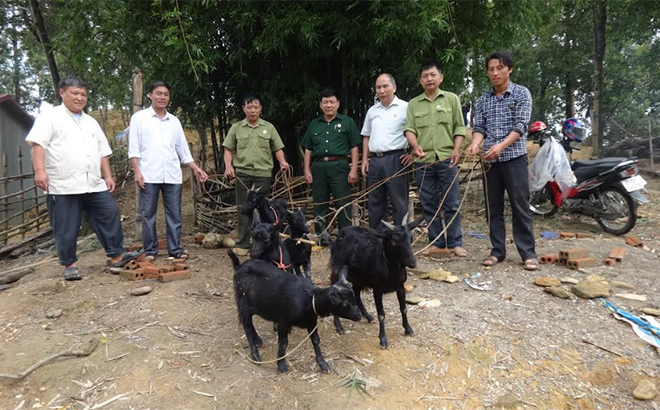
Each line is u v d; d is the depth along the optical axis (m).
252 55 7.33
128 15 7.07
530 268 5.11
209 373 3.40
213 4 6.38
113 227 5.53
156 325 4.07
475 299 4.48
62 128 4.95
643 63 18.48
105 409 3.06
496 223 5.40
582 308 4.20
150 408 3.04
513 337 3.76
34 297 4.71
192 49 6.32
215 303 4.61
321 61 7.47
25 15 11.69
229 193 8.66
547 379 3.31
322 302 3.14
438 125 5.57
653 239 6.47
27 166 13.87
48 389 3.30
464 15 7.02
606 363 3.41
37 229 9.67
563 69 17.27
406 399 3.15
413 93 7.83
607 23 14.59
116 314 4.29
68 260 5.20
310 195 7.51
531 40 17.42
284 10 6.24
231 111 8.48
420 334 3.88
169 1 6.46
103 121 18.64
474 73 8.09
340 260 3.95
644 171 13.59
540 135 7.68
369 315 4.20
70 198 5.10
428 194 5.83
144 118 5.59
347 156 6.27
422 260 5.68
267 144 6.39
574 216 7.90
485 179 5.38
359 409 3.03
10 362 3.55
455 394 3.22
